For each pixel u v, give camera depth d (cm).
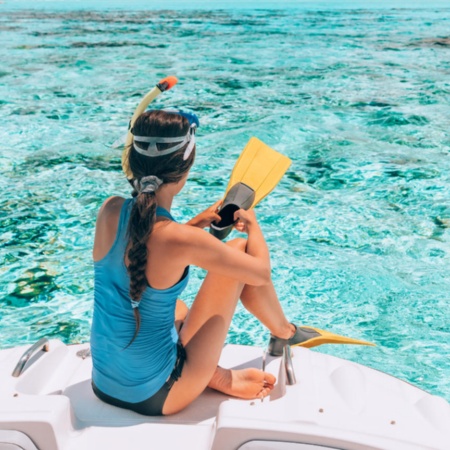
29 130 768
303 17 2041
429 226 525
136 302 212
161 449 208
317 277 448
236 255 219
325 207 561
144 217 208
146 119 216
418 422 207
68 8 2455
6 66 1167
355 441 191
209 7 2478
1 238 502
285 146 717
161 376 223
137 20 1969
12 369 229
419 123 796
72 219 537
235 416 197
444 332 390
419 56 1266
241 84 1015
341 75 1079
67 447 203
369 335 388
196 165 656
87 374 250
